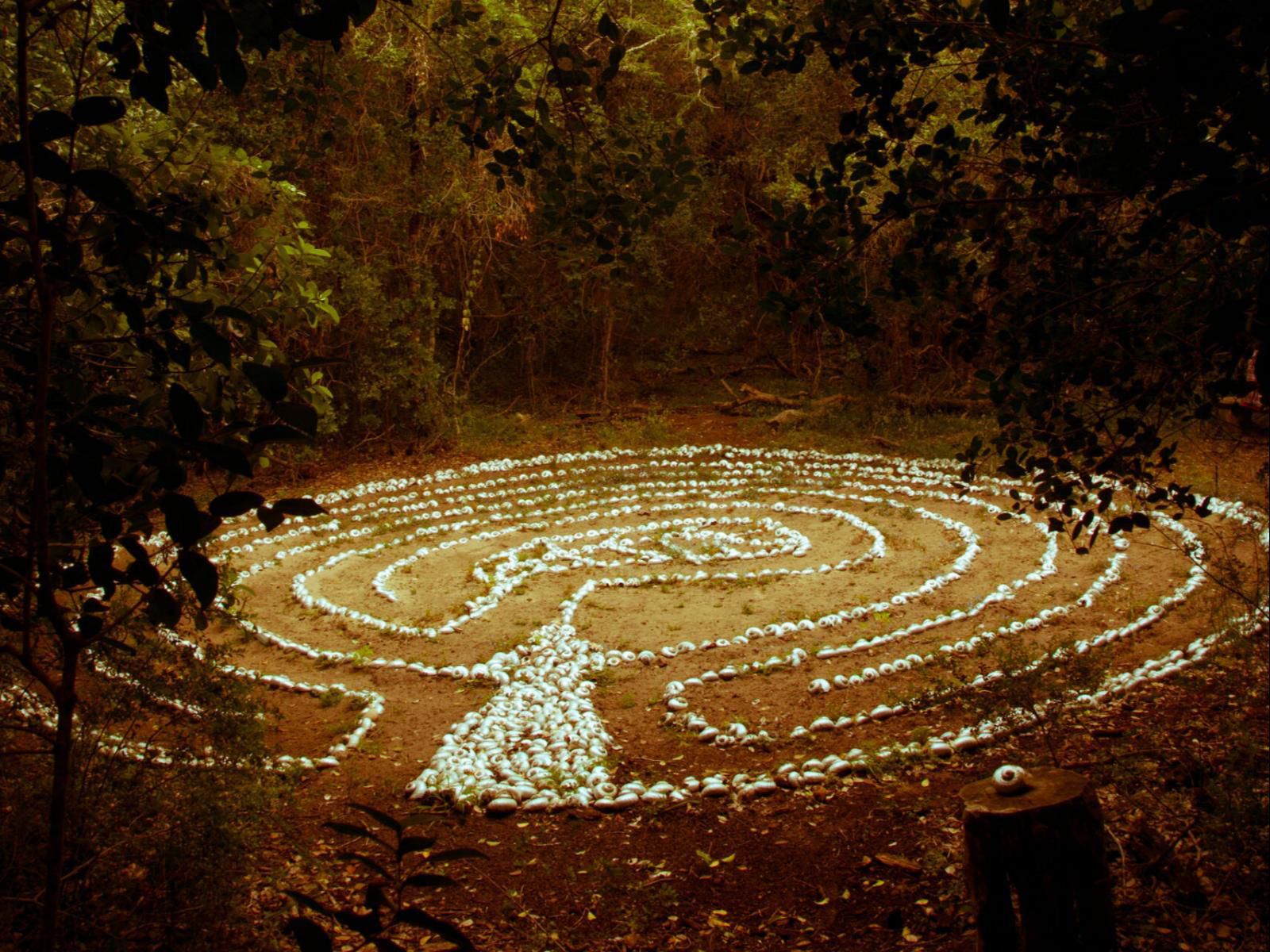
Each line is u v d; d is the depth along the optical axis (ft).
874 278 48.83
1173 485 15.62
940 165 15.19
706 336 80.48
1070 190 15.23
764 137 63.62
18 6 7.03
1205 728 22.02
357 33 50.49
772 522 44.93
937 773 21.58
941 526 43.21
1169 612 30.81
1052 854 12.39
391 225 58.70
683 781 22.36
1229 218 7.79
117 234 8.43
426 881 7.07
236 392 13.21
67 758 8.27
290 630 33.35
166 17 7.81
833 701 26.04
